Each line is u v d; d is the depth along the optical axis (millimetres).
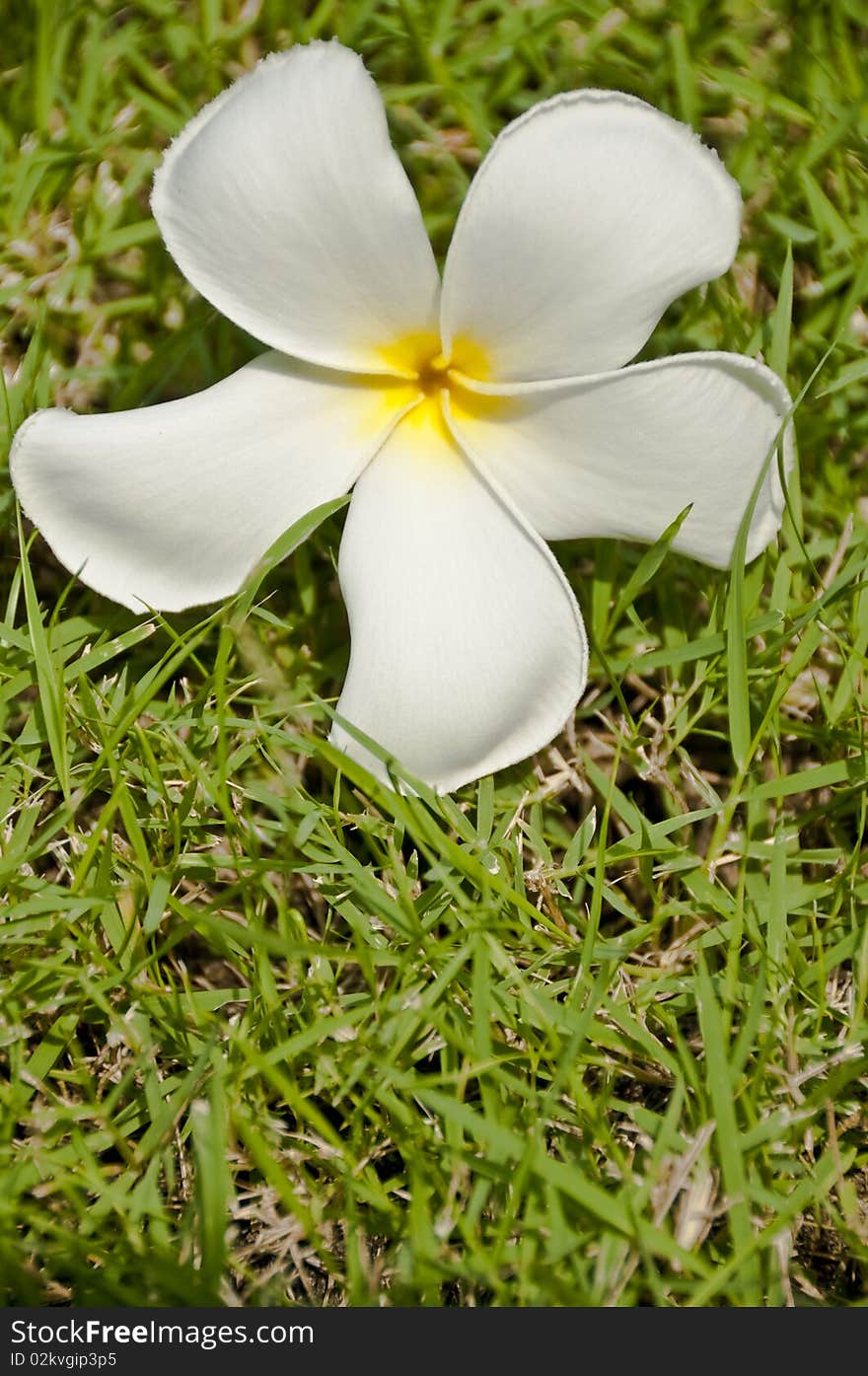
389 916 379
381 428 379
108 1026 384
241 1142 376
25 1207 368
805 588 403
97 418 377
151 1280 365
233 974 397
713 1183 371
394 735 378
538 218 367
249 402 377
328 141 365
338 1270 369
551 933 385
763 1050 375
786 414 377
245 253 370
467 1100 383
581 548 403
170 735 386
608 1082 377
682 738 394
